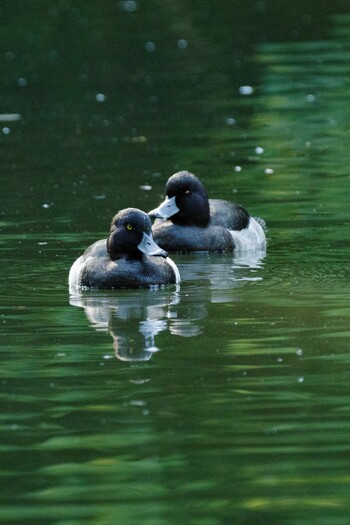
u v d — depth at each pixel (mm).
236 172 22625
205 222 18859
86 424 11109
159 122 26922
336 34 35531
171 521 9141
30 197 21094
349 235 18641
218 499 9500
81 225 19266
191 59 33125
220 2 40188
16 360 13039
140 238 16375
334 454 10258
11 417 11336
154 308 15148
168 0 40875
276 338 13570
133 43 35281
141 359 12945
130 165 23281
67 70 32406
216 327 14117
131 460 10281
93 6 40219
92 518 9219
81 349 13398
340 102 28156
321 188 21375
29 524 9148
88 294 15984
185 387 12008
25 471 10109
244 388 11930
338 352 12984
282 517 9180
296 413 11219
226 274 17031
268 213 20031
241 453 10352
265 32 36219
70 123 27094
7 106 28984
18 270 17000
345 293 15578
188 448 10484
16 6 40188
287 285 16141
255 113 27469
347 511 9242
